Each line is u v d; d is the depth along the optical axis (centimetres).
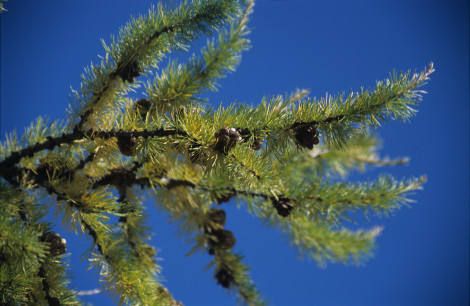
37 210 90
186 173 95
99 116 92
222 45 94
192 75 94
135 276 94
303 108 87
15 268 87
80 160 92
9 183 87
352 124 87
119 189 95
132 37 94
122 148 90
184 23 94
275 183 92
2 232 83
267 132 88
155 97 94
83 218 90
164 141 89
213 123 88
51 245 90
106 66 93
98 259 93
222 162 87
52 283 92
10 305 87
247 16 95
